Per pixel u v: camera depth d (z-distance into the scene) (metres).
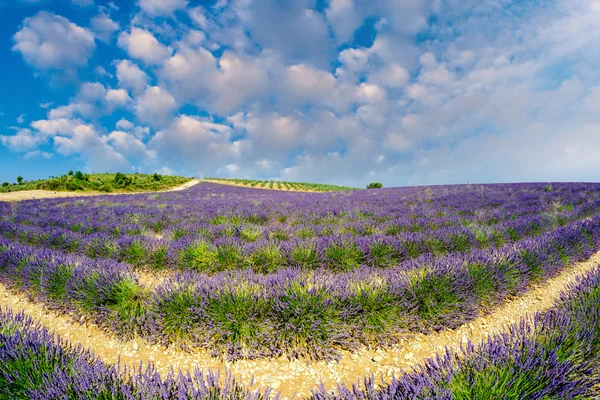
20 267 5.38
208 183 60.09
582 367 2.43
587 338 2.67
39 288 4.78
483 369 2.34
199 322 3.62
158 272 6.04
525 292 4.81
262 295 3.72
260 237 7.59
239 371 3.13
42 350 2.76
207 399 2.11
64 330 4.09
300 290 3.69
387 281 3.97
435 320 3.73
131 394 2.15
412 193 22.08
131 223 10.48
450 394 2.00
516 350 2.49
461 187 25.69
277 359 3.33
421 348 3.48
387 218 10.88
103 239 7.07
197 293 3.78
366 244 6.07
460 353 3.30
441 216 11.29
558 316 3.08
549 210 11.17
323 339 3.44
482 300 4.27
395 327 3.52
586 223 7.50
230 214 11.97
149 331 3.79
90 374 2.36
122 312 3.91
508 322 3.98
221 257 5.80
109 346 3.68
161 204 17.64
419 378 2.25
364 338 3.52
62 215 12.59
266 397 2.42
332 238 6.27
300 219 10.95
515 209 12.11
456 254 5.61
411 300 3.78
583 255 6.59
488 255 4.89
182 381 2.23
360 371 3.11
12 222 10.77
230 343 3.37
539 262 5.10
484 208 13.02
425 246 6.51
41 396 2.20
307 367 3.18
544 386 2.16
